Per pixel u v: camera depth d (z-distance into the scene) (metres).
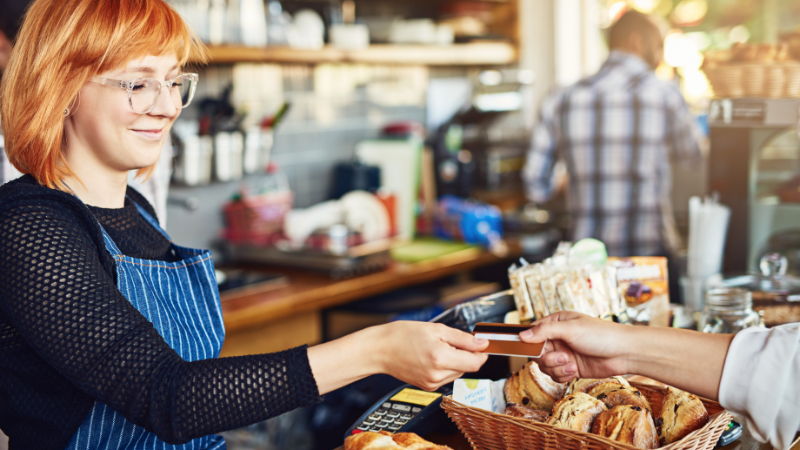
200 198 2.94
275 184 3.22
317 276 2.74
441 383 0.85
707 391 0.93
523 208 3.91
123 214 1.09
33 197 0.91
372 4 3.58
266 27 2.80
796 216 1.80
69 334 0.82
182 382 0.81
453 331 0.86
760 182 1.96
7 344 0.96
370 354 0.85
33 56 0.93
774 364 0.89
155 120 1.00
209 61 2.56
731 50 1.74
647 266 1.32
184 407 0.80
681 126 2.96
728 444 1.03
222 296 2.46
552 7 4.28
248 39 2.71
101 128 0.98
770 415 0.88
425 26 3.46
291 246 2.88
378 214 3.22
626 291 1.31
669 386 0.96
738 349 0.92
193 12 2.54
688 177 3.69
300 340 2.54
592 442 0.82
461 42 3.75
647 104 2.90
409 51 3.36
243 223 2.97
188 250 1.20
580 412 0.90
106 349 0.81
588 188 3.04
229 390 0.81
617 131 2.94
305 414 2.71
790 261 1.81
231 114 2.88
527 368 1.05
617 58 2.95
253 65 3.10
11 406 0.98
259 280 2.64
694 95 3.88
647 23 2.89
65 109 0.95
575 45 4.29
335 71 3.46
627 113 2.92
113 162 1.02
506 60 3.94
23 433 1.00
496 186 3.94
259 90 3.14
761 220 1.84
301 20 2.98
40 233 0.88
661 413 0.92
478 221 3.28
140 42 0.94
